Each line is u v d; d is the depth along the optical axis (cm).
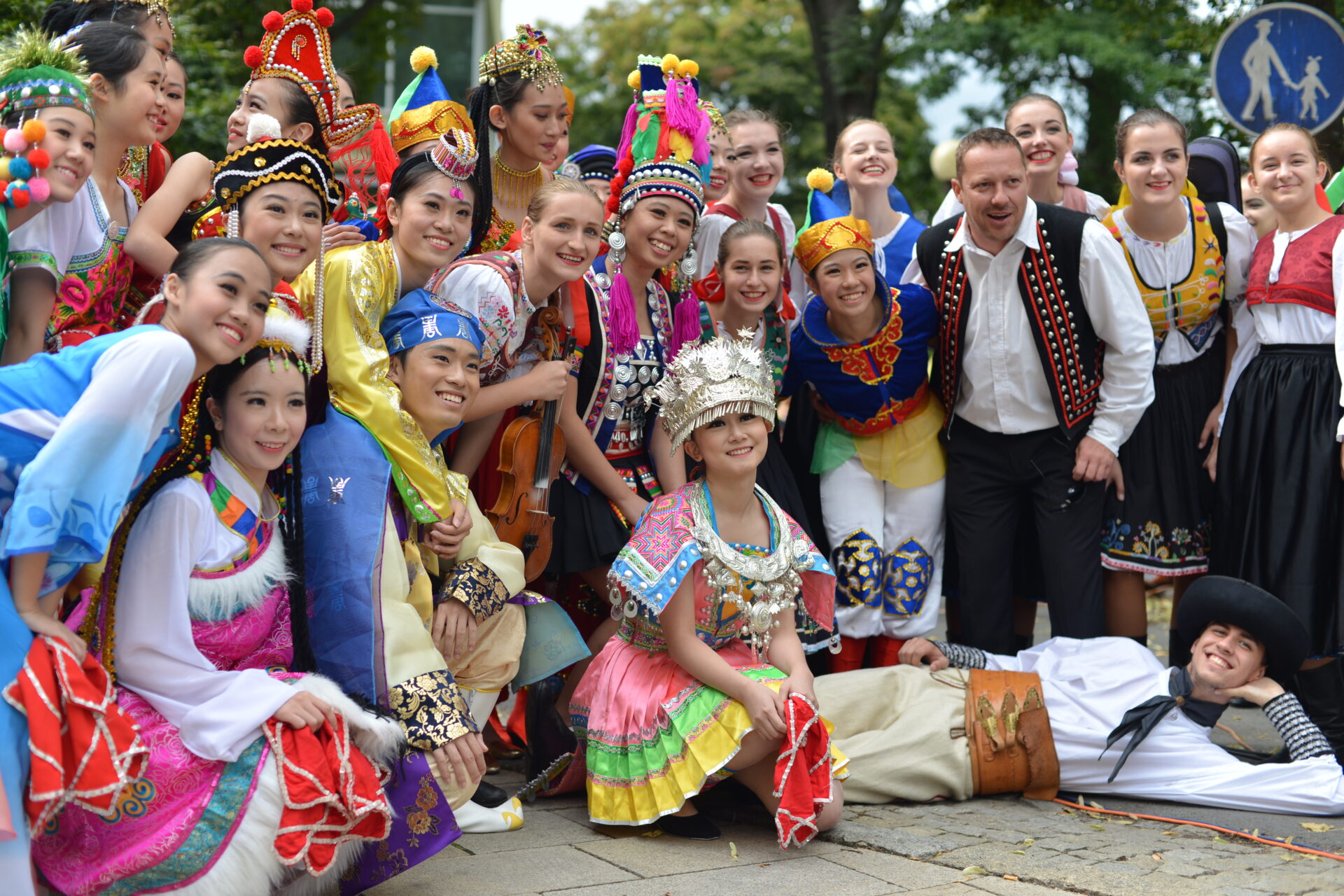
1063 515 438
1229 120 524
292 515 283
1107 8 1394
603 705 336
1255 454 423
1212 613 366
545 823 339
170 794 236
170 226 305
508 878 286
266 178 288
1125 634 463
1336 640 405
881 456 452
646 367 390
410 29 1773
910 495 453
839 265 423
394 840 268
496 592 329
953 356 443
